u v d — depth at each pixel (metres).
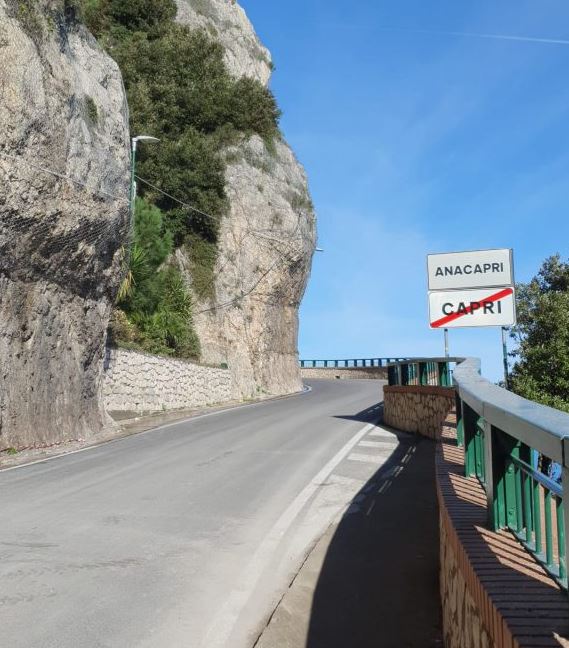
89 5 35.59
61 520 7.44
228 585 5.66
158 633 4.64
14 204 13.07
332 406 22.27
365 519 7.97
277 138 41.03
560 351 14.66
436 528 7.60
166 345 27.55
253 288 35.28
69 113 14.95
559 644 2.04
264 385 35.00
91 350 16.97
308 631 4.91
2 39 13.02
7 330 13.43
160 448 12.93
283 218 37.06
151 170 32.09
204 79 36.72
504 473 3.54
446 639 4.36
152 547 6.54
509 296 11.36
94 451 13.01
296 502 8.60
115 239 17.06
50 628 4.63
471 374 5.84
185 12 41.50
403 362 16.02
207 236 33.97
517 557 3.02
